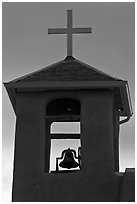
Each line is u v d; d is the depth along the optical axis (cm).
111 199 1888
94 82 2006
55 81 2014
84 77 2034
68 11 2219
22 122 2009
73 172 1939
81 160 1953
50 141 2184
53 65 2119
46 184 1923
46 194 1912
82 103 2017
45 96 2036
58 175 1934
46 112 2123
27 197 1911
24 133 1997
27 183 1928
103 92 2028
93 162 1945
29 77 2045
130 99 2097
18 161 1959
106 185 1908
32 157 1966
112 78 2027
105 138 1975
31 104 2030
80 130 1992
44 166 1966
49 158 2159
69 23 2206
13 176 1941
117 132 2127
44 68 2103
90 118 2000
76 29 2198
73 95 2028
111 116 2006
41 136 1994
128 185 1859
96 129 1988
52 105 2114
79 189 1911
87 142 1972
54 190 1916
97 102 2017
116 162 2067
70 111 2127
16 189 1920
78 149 2059
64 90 2033
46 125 2167
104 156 1953
